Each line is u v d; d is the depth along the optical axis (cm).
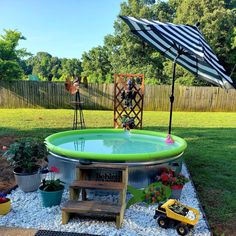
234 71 1970
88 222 304
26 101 1547
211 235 284
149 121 1132
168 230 293
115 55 2706
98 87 1541
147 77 2300
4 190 385
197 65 511
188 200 369
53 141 536
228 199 377
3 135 756
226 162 556
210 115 1413
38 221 302
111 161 375
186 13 2102
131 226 299
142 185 383
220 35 1942
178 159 430
